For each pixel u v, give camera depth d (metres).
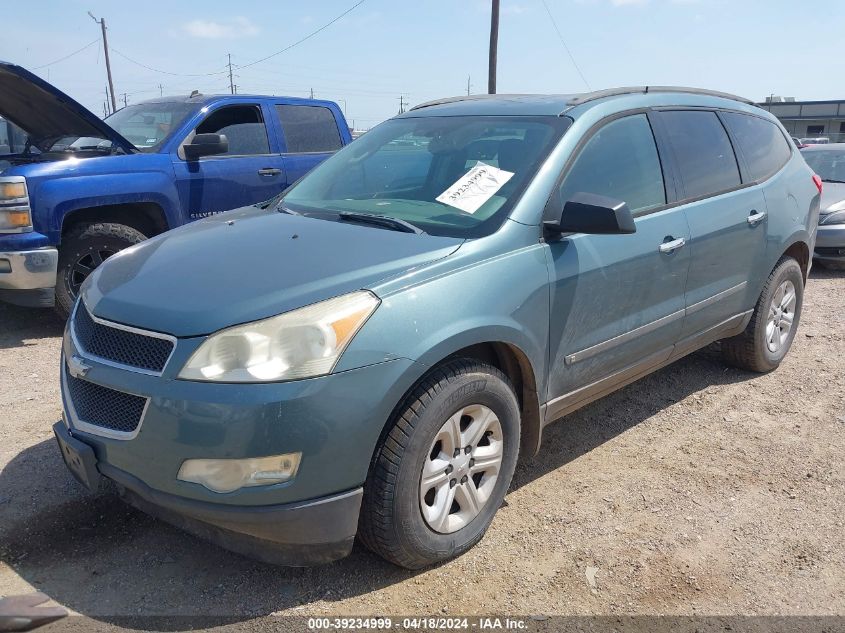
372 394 2.49
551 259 3.15
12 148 7.15
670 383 4.99
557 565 2.95
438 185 3.53
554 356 3.24
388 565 2.92
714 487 3.60
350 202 3.66
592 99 3.76
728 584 2.87
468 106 4.10
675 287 3.90
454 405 2.75
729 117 4.64
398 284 2.67
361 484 2.56
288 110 7.65
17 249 5.43
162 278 2.82
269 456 2.37
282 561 2.56
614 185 3.60
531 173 3.28
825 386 4.95
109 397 2.61
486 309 2.84
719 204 4.20
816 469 3.80
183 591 2.73
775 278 4.89
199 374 2.40
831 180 9.65
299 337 2.43
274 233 3.21
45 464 3.67
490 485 3.05
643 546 3.10
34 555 2.93
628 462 3.85
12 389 4.72
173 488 2.45
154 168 6.25
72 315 3.04
